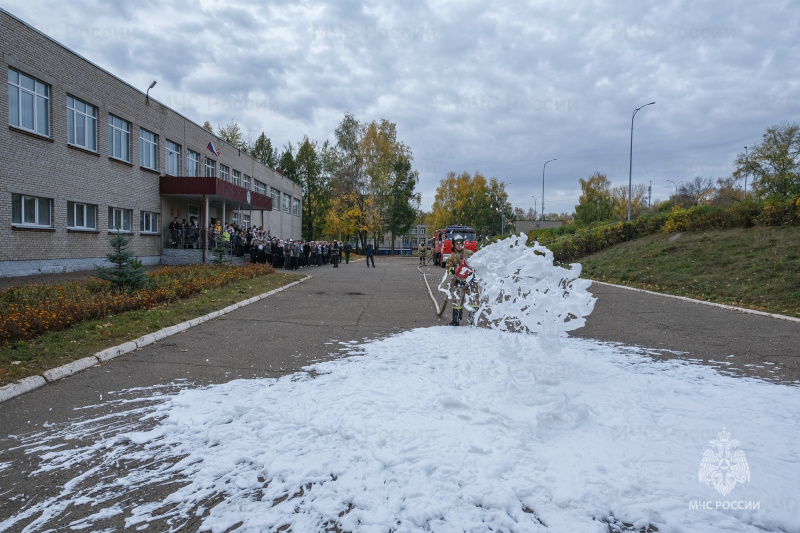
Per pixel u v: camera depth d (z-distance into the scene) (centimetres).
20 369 533
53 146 1838
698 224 2211
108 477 325
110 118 2219
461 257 891
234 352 675
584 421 406
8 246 1647
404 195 6694
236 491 306
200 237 2681
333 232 5947
